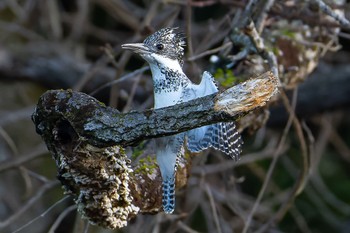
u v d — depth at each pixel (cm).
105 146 574
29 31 1319
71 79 1313
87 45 1500
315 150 1365
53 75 1313
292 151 1387
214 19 1425
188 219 1055
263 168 1367
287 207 955
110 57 969
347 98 1278
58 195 1312
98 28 1466
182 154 743
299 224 1189
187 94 706
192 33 1295
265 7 827
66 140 591
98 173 596
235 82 826
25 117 1258
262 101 544
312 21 895
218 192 1112
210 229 1120
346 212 1252
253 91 541
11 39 1399
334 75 1291
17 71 1308
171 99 713
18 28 1314
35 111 592
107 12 1465
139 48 736
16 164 1041
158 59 730
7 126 1359
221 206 1145
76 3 1502
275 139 1335
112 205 611
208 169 1061
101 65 1104
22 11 1362
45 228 1285
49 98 582
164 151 683
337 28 935
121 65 977
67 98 578
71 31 1439
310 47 914
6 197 1290
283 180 1357
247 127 890
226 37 907
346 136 1470
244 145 1364
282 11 898
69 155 591
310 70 921
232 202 1121
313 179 1245
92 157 591
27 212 1288
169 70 723
